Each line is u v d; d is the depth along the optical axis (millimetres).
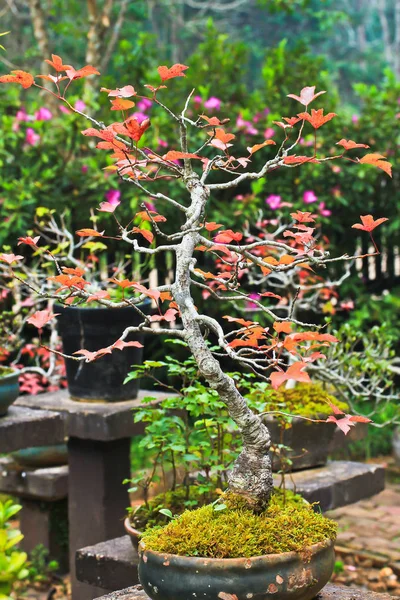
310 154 6707
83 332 4168
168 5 12969
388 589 4340
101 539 4113
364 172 6836
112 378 4195
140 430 4137
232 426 3016
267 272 2475
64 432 4059
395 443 6727
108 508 4137
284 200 6637
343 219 7418
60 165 6305
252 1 18125
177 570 2070
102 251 6098
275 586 2049
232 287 2383
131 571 3041
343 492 3723
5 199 5836
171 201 2348
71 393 4316
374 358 4629
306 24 18703
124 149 2191
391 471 6672
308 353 4270
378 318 7141
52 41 12453
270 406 3570
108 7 7922
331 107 7152
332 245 7160
